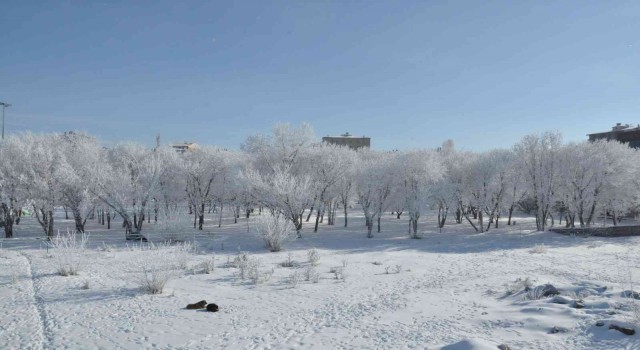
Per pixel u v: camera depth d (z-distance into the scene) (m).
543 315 10.05
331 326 10.95
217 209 59.66
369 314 12.03
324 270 21.11
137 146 51.50
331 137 113.62
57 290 15.57
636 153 46.12
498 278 17.69
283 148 43.75
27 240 34.06
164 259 18.38
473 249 31.08
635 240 34.84
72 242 21.17
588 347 7.78
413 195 41.41
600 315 9.45
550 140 43.12
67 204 39.12
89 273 19.14
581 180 42.06
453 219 59.22
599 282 14.45
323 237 39.19
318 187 43.50
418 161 42.12
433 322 10.66
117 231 43.84
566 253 27.88
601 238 36.69
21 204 37.59
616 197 42.78
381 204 42.91
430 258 25.84
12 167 36.91
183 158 51.38
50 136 47.84
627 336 8.00
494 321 10.12
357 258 25.95
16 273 18.98
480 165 44.69
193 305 13.09
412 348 8.66
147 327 11.07
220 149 52.88
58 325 11.24
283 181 37.59
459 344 7.95
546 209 43.56
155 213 43.56
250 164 44.88
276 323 11.41
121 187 37.16
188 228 34.53
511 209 50.28
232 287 16.48
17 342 9.93
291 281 17.42
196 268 20.83
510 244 33.94
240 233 41.31
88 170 37.75
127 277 18.19
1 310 12.78
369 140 114.50
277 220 30.66
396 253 28.75
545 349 7.87
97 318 11.93
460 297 13.83
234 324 11.34
